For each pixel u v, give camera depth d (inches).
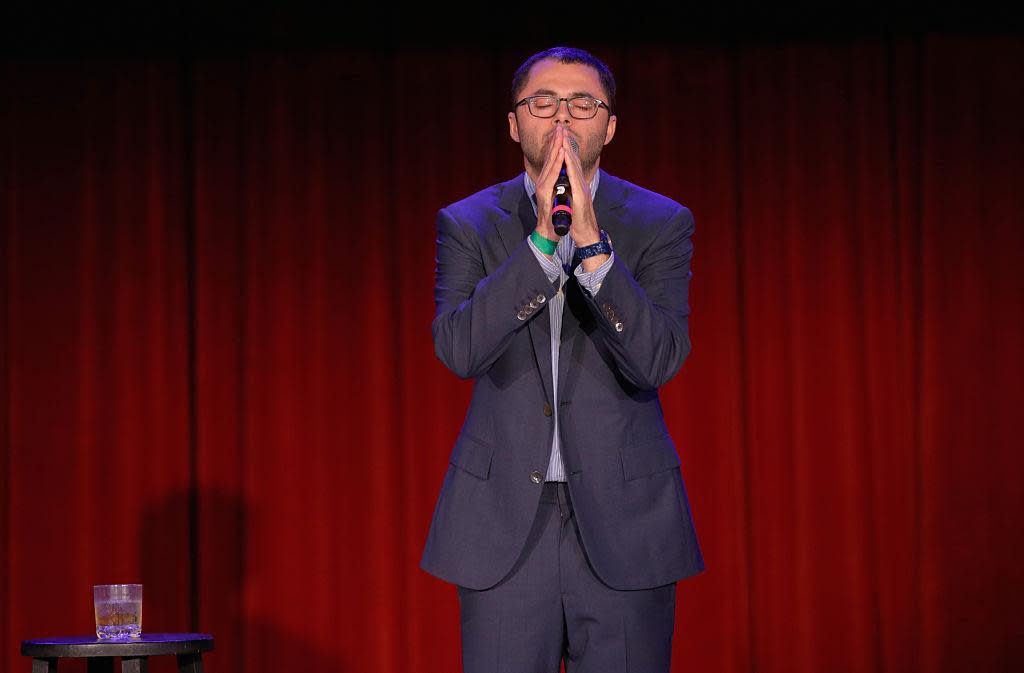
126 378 617.6
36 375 618.5
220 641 604.4
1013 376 618.2
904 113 630.5
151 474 614.5
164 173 628.1
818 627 606.5
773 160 628.1
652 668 225.6
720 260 619.5
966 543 609.6
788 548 611.2
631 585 222.7
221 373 620.4
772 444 615.5
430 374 612.7
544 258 221.9
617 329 219.8
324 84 629.6
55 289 622.8
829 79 631.8
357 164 625.9
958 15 627.2
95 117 629.9
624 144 625.0
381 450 609.0
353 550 606.5
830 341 620.1
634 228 241.9
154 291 621.9
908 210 628.1
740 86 630.5
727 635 599.8
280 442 611.2
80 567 607.8
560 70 234.4
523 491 225.8
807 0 623.2
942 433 614.2
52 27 622.5
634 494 227.5
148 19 622.5
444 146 625.9
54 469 614.2
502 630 224.8
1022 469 613.3
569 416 228.5
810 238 625.0
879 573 613.3
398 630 602.2
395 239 621.6
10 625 605.6
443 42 631.2
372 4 625.0
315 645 600.7
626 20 628.4
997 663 604.1
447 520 231.1
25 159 627.8
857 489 611.8
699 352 613.9
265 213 623.5
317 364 615.2
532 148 235.8
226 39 630.5
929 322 618.8
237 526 611.8
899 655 610.2
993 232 624.7
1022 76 629.9
